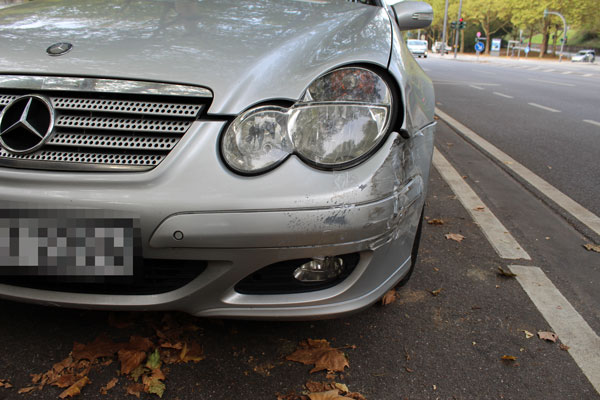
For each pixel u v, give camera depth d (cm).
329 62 173
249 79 166
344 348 198
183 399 168
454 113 877
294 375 182
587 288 260
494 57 5703
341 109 164
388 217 166
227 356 189
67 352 187
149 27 199
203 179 154
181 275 165
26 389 168
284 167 157
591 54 4534
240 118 159
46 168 158
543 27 5600
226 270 158
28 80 169
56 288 170
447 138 645
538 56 6000
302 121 161
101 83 165
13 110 166
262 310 165
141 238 154
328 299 168
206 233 152
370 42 192
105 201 154
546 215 370
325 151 160
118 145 159
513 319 227
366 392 176
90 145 160
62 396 166
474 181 449
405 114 174
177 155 156
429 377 185
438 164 502
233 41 186
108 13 221
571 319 229
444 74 2000
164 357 187
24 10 237
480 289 253
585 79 2092
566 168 511
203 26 200
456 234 321
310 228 155
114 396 168
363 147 163
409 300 237
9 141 162
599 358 203
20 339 193
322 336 204
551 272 276
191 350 190
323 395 172
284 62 174
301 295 167
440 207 374
